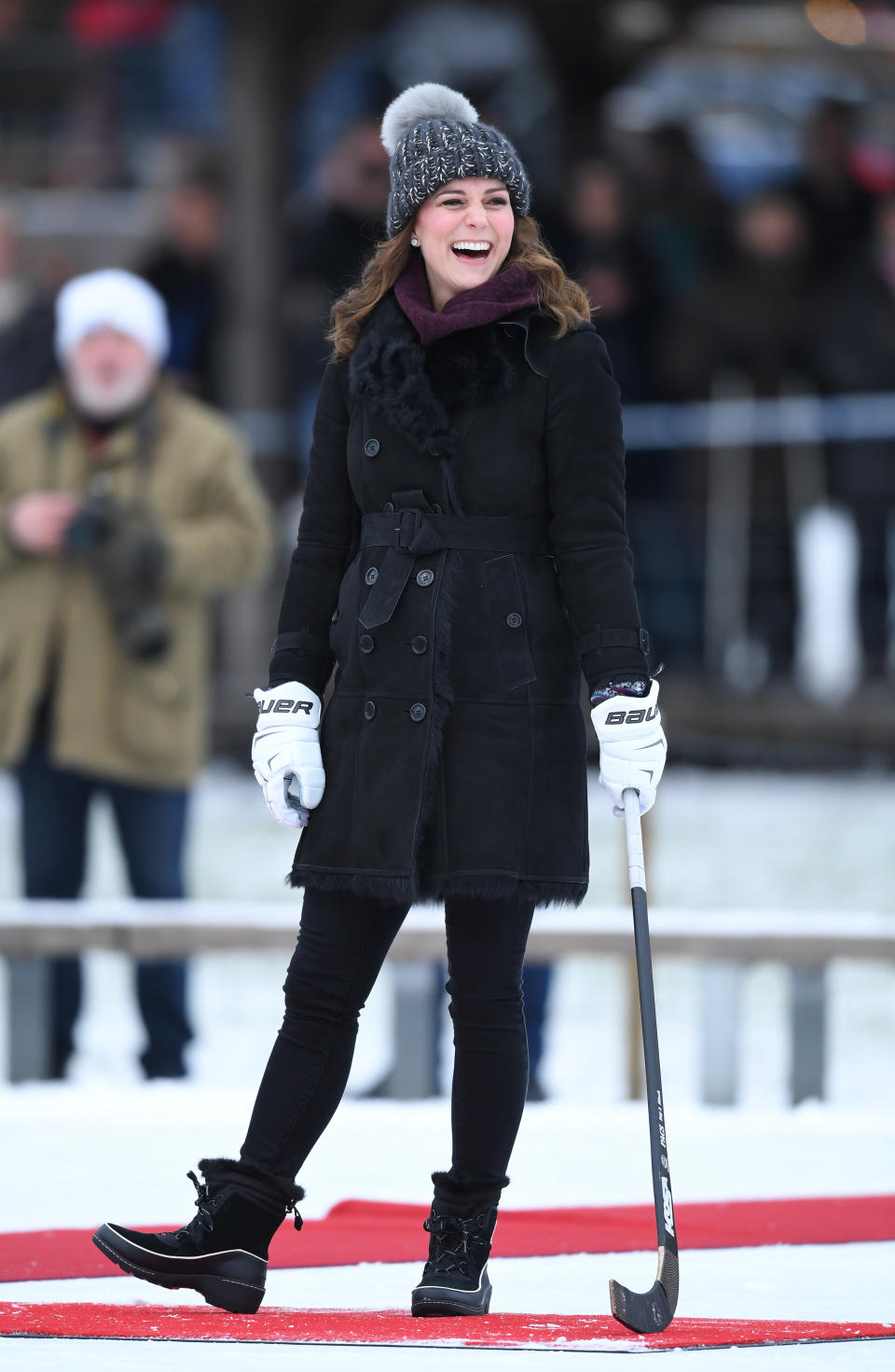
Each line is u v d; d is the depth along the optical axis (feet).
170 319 136.77
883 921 72.38
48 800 76.64
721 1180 57.57
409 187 41.83
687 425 133.80
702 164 138.41
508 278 41.50
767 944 71.56
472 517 41.42
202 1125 63.98
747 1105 77.61
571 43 166.61
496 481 41.34
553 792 41.29
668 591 138.10
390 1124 64.64
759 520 135.95
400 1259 48.16
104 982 101.65
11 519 75.00
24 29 185.68
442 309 42.16
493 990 41.63
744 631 140.56
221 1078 80.07
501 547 41.39
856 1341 38.68
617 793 41.27
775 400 132.98
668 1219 39.65
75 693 75.31
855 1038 88.48
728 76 174.50
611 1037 89.66
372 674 41.29
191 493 78.13
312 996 41.68
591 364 41.47
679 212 136.46
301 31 153.28
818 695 141.08
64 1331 38.73
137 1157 59.67
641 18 167.84
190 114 179.83
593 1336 38.75
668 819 128.57
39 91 186.80
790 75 174.29
